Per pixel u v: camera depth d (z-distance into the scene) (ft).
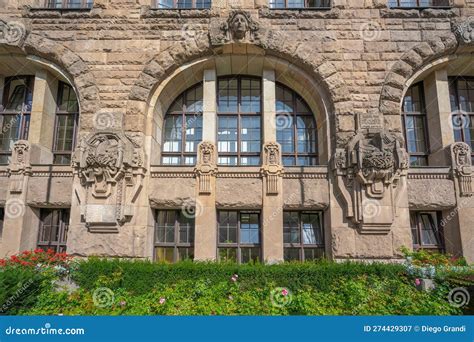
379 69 44.68
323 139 45.80
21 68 48.55
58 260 35.65
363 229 40.27
